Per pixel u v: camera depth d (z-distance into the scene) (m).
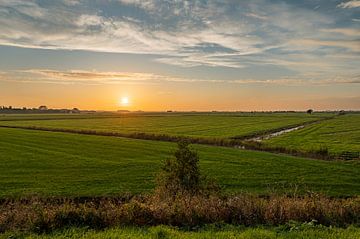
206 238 10.24
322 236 10.58
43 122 144.38
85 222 11.97
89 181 29.14
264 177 31.42
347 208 13.52
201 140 64.69
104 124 131.62
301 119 179.00
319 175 32.69
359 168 36.88
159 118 191.88
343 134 90.31
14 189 25.73
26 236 10.69
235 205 12.99
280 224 12.21
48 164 38.38
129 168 35.97
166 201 14.03
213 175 32.16
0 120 160.88
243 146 59.47
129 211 12.37
